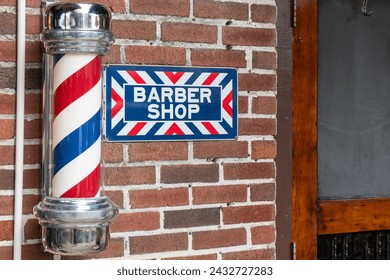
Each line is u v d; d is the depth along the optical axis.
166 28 2.62
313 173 3.09
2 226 2.40
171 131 2.62
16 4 2.40
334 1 3.17
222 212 2.73
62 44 2.17
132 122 2.56
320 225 3.11
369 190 3.27
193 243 2.68
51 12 2.19
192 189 2.67
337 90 3.19
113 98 2.53
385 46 3.30
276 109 2.85
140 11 2.58
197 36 2.67
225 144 2.73
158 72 2.60
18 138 2.39
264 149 2.81
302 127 3.05
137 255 2.58
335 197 3.19
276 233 2.92
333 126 3.18
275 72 2.84
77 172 2.19
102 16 2.19
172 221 2.64
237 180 2.76
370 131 3.27
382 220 3.28
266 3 2.81
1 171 2.40
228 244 2.74
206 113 2.69
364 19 3.25
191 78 2.66
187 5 2.65
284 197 2.94
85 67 2.20
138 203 2.58
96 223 2.19
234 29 2.74
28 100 2.43
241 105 2.77
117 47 2.54
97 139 2.23
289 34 2.96
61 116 2.20
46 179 2.35
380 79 3.29
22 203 2.41
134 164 2.57
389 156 3.32
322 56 3.14
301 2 3.03
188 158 2.67
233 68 2.74
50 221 2.17
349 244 3.22
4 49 2.39
